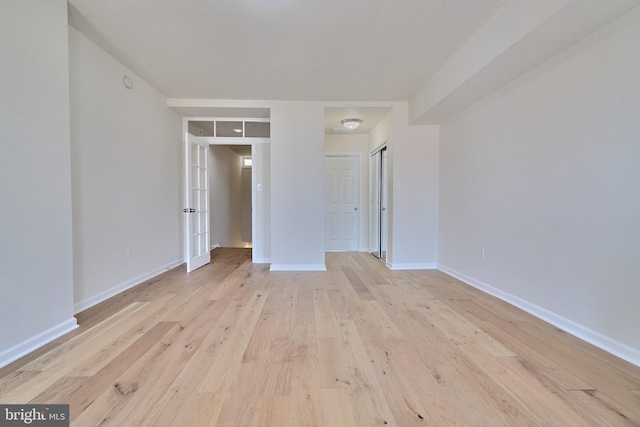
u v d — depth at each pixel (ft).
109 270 9.31
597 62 6.18
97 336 6.52
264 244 15.17
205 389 4.69
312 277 12.02
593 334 6.30
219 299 9.14
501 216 9.25
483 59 7.70
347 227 19.04
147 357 5.65
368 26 7.63
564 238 7.02
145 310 8.15
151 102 11.63
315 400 4.46
